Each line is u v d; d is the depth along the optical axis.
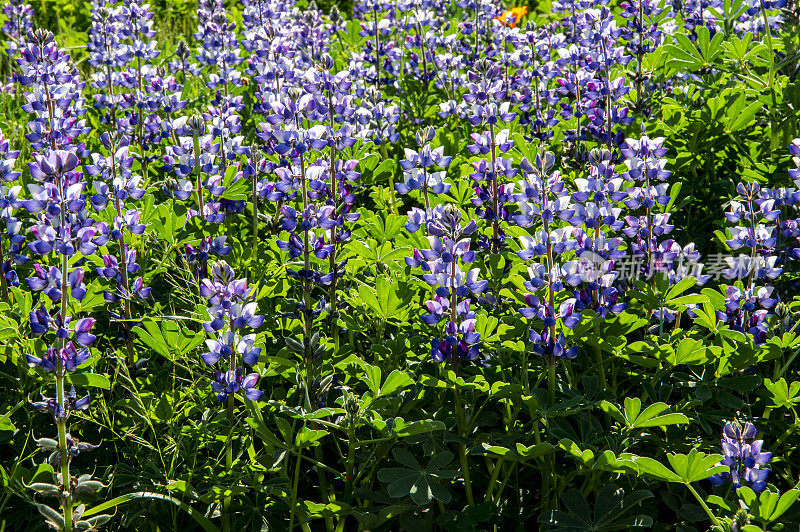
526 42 6.28
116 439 3.35
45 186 2.82
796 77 5.16
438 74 6.38
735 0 5.98
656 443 3.30
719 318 3.34
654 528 3.09
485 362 3.40
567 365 3.45
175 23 9.60
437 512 3.33
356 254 3.82
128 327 3.47
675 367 3.57
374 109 5.07
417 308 3.57
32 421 3.34
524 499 3.37
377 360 3.46
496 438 3.20
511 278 3.28
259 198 4.59
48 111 4.02
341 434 3.49
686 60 5.39
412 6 6.96
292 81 5.18
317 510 3.02
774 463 3.38
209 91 6.46
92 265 3.90
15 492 2.86
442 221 3.05
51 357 2.71
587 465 2.91
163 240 4.09
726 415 3.29
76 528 2.79
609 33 4.71
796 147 3.51
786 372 3.63
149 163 5.32
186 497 3.15
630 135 5.15
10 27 6.73
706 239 4.60
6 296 3.63
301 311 3.49
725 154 5.04
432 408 3.47
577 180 3.30
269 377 3.55
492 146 3.70
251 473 3.04
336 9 7.52
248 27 6.66
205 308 3.32
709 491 3.32
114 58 5.75
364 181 4.79
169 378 3.54
